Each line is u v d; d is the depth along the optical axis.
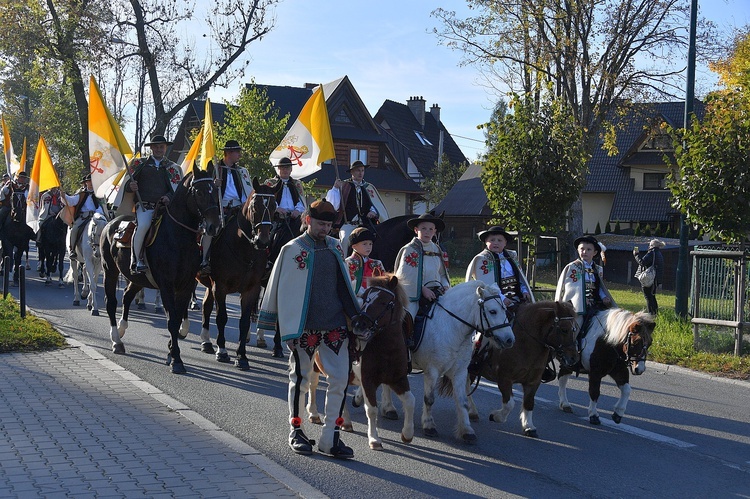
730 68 28.58
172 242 10.73
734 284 13.76
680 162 14.59
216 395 9.38
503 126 17.05
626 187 45.66
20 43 29.19
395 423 8.62
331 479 6.49
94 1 29.64
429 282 8.33
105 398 8.62
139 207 11.18
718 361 13.06
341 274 7.11
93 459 6.40
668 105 45.66
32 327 12.61
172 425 7.62
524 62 28.89
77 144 39.62
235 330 15.03
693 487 6.79
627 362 8.77
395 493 6.21
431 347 7.83
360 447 7.56
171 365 10.79
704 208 14.16
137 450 6.72
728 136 13.81
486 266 8.88
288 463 6.87
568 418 9.23
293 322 6.93
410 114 66.94
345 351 7.10
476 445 7.84
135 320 15.62
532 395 8.32
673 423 9.16
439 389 8.32
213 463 6.45
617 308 9.09
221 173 11.94
